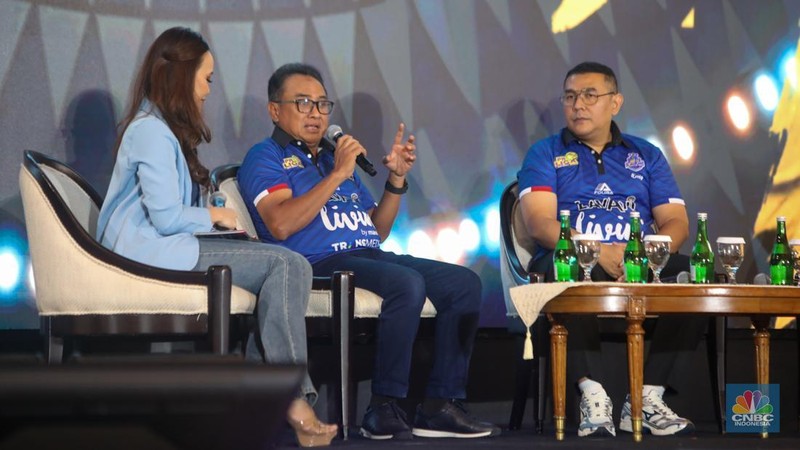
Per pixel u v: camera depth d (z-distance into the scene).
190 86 6.62
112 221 6.35
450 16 9.11
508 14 9.27
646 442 6.39
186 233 6.35
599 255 6.88
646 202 8.26
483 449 5.94
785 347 9.31
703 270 7.04
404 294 6.81
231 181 7.53
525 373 7.69
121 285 6.03
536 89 9.33
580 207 8.08
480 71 9.16
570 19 9.48
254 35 8.49
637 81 9.66
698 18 9.90
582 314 7.15
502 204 8.09
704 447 6.18
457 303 7.14
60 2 7.86
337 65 8.74
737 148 9.91
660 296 6.34
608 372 8.91
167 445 1.57
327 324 6.77
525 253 8.03
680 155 9.72
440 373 7.08
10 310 7.58
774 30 10.13
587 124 8.15
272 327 6.14
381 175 8.81
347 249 7.45
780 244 7.33
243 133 8.42
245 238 6.62
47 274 6.16
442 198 8.96
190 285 6.02
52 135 7.79
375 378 6.88
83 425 1.53
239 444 1.57
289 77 7.66
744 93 9.99
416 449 5.92
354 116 8.77
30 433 1.53
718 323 7.61
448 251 8.95
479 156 9.11
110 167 7.95
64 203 6.15
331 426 6.09
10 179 7.64
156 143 6.30
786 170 10.07
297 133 7.62
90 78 7.93
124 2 8.07
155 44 6.69
